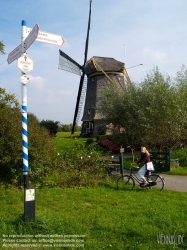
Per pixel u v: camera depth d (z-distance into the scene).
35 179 11.30
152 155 16.42
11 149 10.19
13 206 7.71
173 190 10.95
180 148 20.36
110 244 5.11
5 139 10.18
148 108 18.95
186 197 9.55
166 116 18.91
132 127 20.89
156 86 19.73
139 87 22.34
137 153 25.81
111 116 24.67
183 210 7.61
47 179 11.55
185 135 20.36
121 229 5.90
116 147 26.75
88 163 12.29
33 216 5.85
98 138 30.81
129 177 11.27
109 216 6.93
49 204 8.20
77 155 12.73
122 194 9.83
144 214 7.17
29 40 5.48
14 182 10.59
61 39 5.82
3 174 10.60
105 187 11.17
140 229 5.90
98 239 5.39
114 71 37.62
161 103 19.00
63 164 12.41
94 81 38.47
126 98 22.78
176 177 14.30
